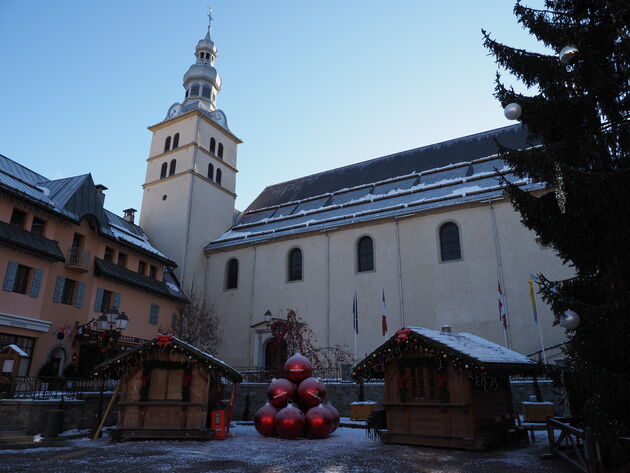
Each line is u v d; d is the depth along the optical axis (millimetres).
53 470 9977
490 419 13328
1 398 16547
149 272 32156
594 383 8797
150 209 40188
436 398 13242
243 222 41656
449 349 12555
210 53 48719
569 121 10680
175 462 11039
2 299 21125
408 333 13391
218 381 16312
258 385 23734
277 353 28547
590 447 8812
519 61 11172
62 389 21297
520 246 26234
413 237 29578
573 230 10117
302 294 32375
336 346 29797
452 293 27328
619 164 9531
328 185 40750
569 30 10586
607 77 10055
